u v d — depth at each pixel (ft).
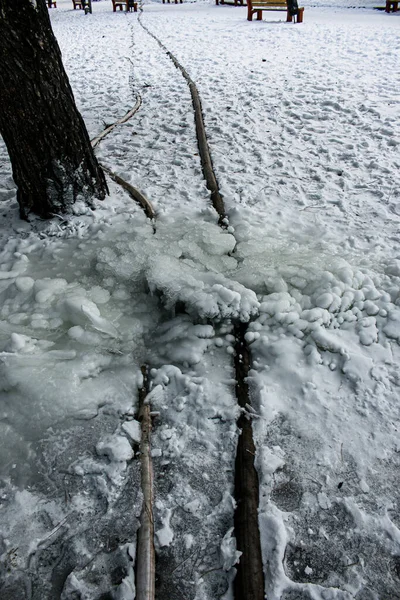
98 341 8.21
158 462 6.70
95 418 7.27
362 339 8.13
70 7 83.97
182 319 8.75
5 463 6.73
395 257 10.16
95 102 21.45
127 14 63.10
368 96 20.22
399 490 6.23
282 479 6.41
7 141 10.88
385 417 7.05
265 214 11.94
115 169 14.60
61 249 10.61
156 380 7.77
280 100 20.27
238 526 5.90
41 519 6.09
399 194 12.79
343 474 6.42
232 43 34.65
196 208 12.34
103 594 5.40
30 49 9.64
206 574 5.57
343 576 5.48
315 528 5.90
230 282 8.96
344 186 13.34
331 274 9.11
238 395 7.52
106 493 6.30
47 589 5.48
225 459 6.69
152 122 18.48
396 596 5.31
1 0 8.91
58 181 11.49
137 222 11.51
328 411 7.17
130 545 5.73
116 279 9.41
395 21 42.45
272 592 5.33
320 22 43.47
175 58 30.07
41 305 8.78
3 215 12.40
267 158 15.19
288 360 7.86
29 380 7.45
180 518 6.08
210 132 17.28
